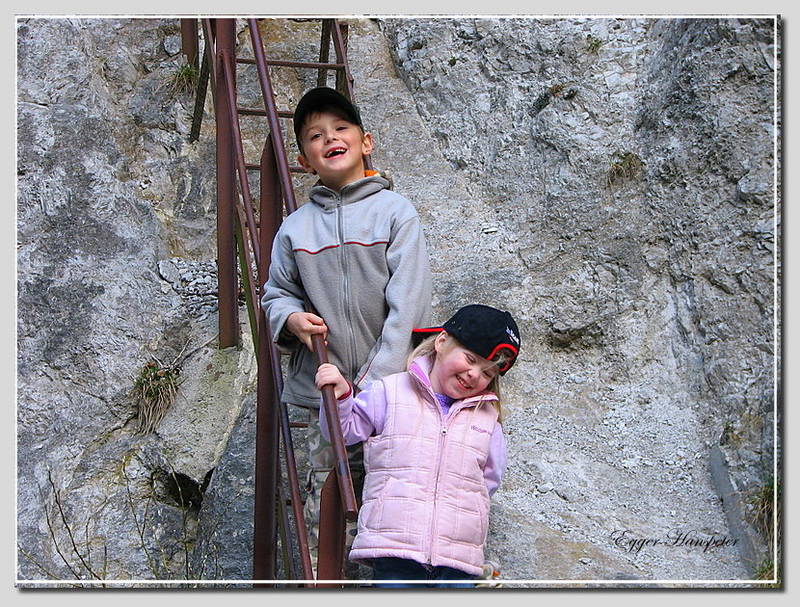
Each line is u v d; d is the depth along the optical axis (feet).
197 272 16.67
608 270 15.29
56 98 17.12
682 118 15.14
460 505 9.71
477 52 18.26
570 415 14.24
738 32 14.61
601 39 16.81
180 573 13.64
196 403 14.82
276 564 12.42
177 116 18.31
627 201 15.55
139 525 13.93
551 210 16.06
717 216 14.38
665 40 16.08
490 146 17.42
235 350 15.35
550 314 15.19
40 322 14.97
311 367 10.64
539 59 17.34
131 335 15.31
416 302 10.25
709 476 13.10
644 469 13.33
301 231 10.70
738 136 14.34
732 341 13.67
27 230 15.60
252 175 17.98
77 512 13.85
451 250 16.37
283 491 11.77
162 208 17.42
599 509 12.72
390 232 10.50
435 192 17.34
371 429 10.03
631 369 14.64
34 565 13.35
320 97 10.84
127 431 14.74
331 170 10.77
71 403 14.60
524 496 12.91
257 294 13.51
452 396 10.09
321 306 10.49
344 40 17.95
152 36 19.49
